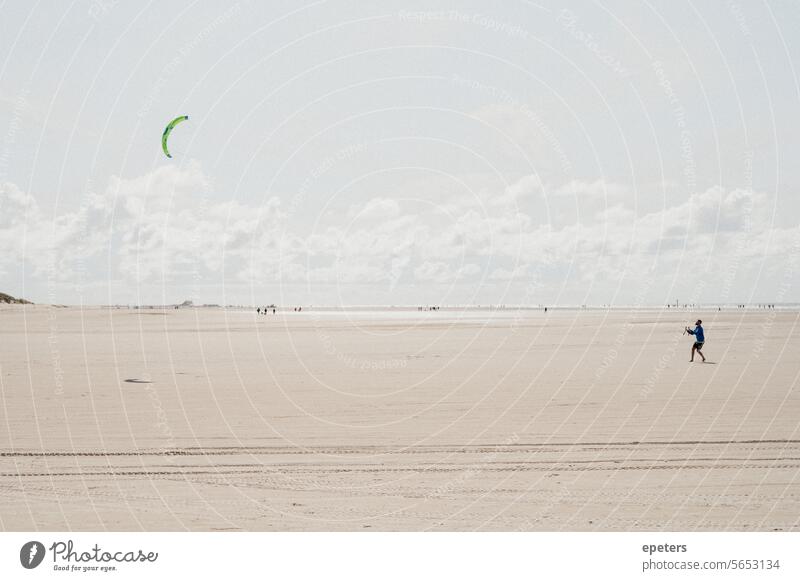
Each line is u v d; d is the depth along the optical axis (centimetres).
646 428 1338
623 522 864
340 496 961
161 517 882
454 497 955
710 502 923
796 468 1065
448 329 5109
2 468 1087
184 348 3266
